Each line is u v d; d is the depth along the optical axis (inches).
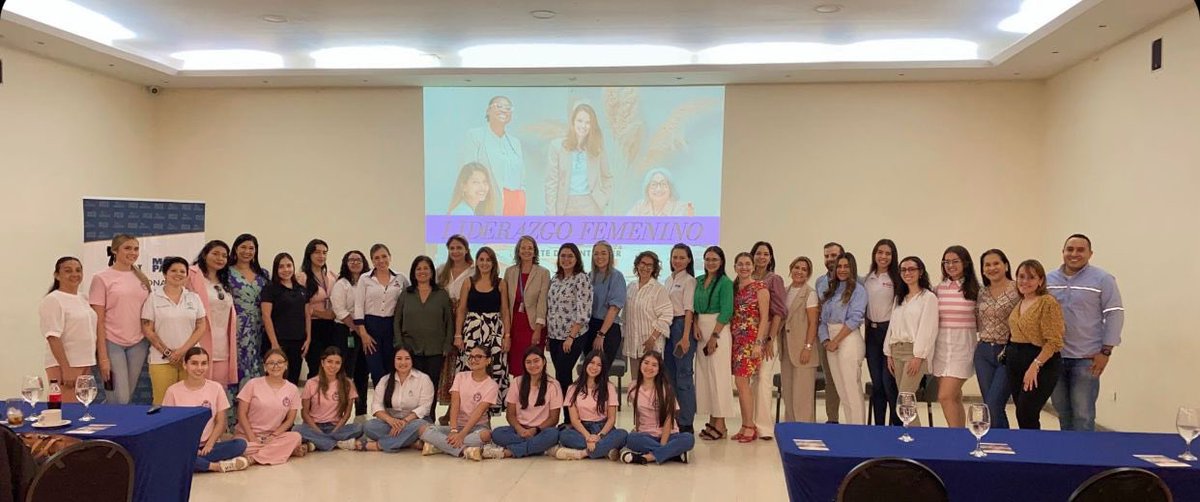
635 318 241.1
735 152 326.3
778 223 324.2
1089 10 216.8
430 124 338.0
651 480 202.5
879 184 318.7
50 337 199.2
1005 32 264.2
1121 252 247.3
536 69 305.6
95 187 309.7
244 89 342.3
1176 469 122.3
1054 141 298.8
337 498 186.5
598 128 332.2
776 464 218.2
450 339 246.5
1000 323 193.8
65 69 293.3
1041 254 308.3
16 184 272.1
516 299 245.9
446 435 224.7
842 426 148.5
